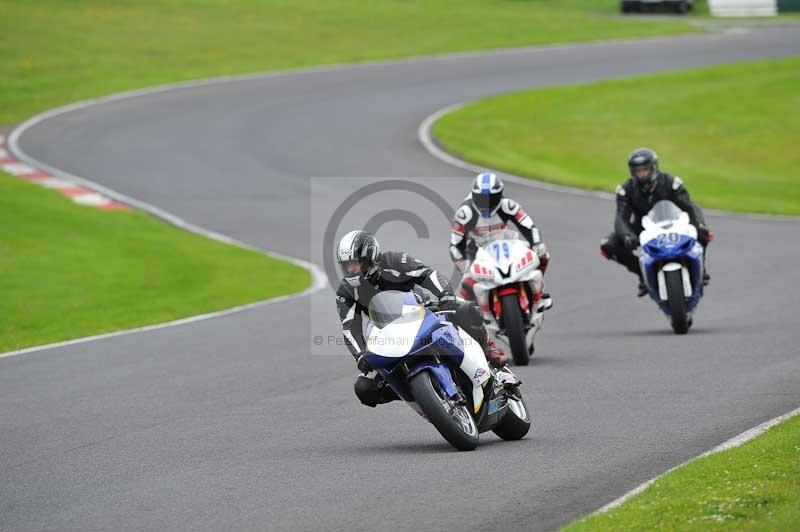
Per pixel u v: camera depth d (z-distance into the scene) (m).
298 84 150.12
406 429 28.52
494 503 20.91
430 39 193.00
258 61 170.00
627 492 21.41
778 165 111.50
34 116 127.00
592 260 65.69
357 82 152.00
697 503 18.89
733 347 38.44
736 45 187.62
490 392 26.55
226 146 110.75
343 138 114.94
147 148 109.94
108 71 157.38
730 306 48.53
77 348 44.56
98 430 29.42
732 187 100.00
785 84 151.12
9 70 152.88
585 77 158.12
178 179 97.12
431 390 25.14
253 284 63.31
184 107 132.25
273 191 92.69
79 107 132.25
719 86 150.25
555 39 195.25
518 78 157.00
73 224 79.25
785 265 60.41
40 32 179.12
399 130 119.69
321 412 31.03
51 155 106.44
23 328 50.75
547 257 40.16
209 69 162.12
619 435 26.55
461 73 160.88
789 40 192.25
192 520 20.61
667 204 44.19
